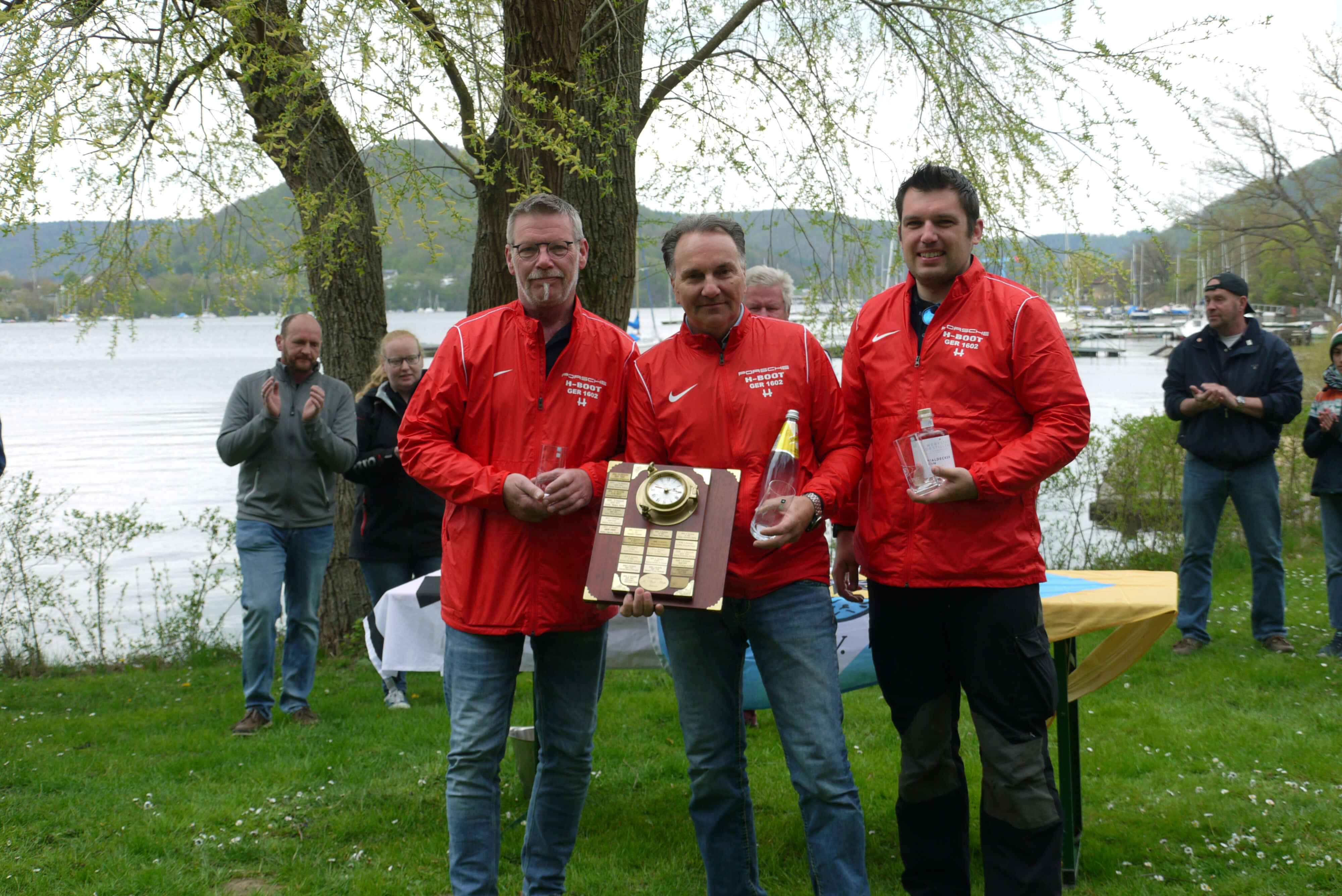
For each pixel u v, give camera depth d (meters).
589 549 2.81
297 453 5.11
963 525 2.58
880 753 4.41
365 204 6.41
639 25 6.06
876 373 2.75
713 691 2.71
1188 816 3.55
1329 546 5.68
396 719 5.23
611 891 3.20
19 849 3.58
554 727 2.89
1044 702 2.60
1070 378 2.55
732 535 2.57
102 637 7.41
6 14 5.04
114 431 27.97
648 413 2.79
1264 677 5.25
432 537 5.32
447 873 3.36
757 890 2.81
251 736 4.98
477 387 2.85
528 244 2.77
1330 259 25.02
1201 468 5.84
